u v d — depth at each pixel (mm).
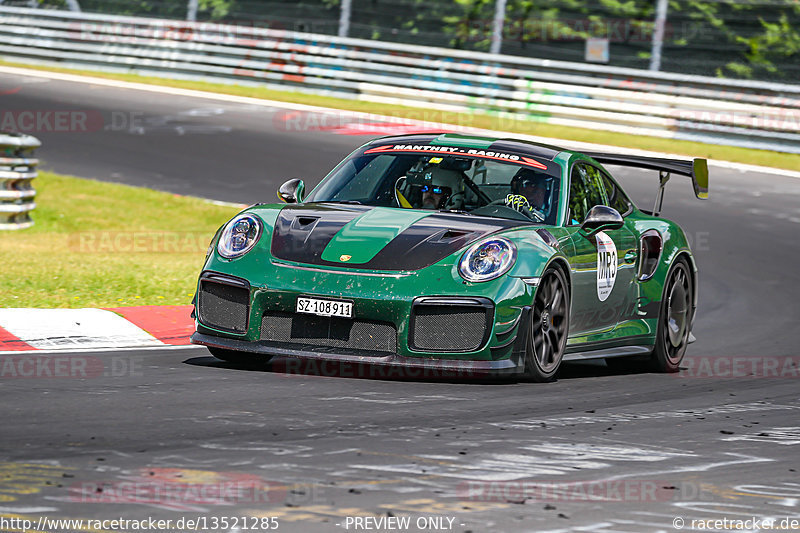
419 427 19531
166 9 134125
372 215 25281
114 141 74938
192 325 30391
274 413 20172
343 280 23219
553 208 26516
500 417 20781
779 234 55688
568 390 24375
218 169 68062
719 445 19344
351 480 15781
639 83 87125
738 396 24797
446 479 16078
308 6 123438
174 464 16234
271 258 23953
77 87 96438
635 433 19984
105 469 15805
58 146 72500
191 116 85500
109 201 58469
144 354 26422
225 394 21766
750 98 82375
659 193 31859
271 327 23703
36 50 111125
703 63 112750
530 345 23938
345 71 98250
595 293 26453
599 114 86188
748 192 66562
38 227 52219
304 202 27188
